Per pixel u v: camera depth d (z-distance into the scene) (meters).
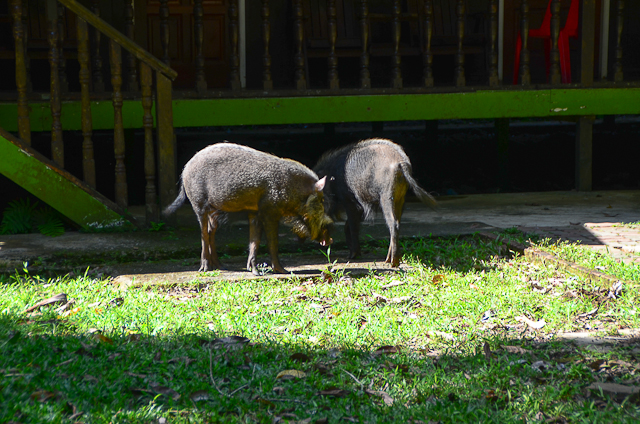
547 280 5.55
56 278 6.21
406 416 3.07
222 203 5.73
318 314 4.84
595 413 3.05
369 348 4.05
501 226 7.71
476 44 11.55
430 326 4.47
